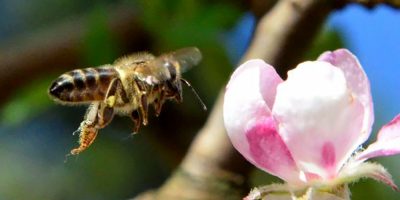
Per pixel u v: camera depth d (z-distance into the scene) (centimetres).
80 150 15
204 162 16
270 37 17
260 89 14
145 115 15
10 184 29
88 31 19
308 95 14
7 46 20
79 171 27
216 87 20
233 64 19
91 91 15
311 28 17
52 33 20
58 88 15
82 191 27
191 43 19
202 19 19
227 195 16
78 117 27
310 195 14
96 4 23
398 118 14
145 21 19
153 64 15
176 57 16
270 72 14
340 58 14
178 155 20
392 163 23
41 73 20
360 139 14
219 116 17
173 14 19
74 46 19
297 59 17
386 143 14
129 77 15
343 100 14
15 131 29
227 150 16
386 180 14
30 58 20
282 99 14
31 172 29
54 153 28
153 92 15
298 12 17
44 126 28
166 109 20
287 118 14
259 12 17
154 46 19
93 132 15
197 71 20
